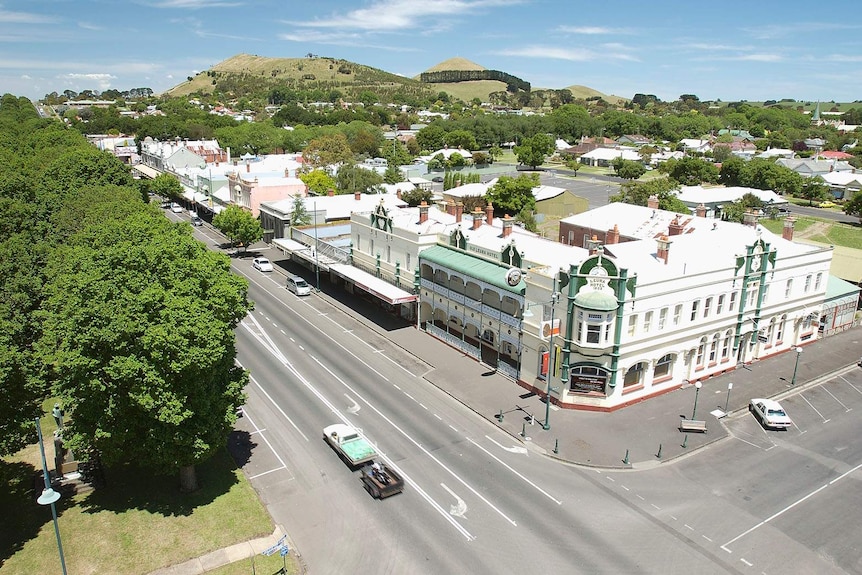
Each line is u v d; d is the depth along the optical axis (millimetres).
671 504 37688
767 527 35625
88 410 33875
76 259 39969
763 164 167750
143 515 35656
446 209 91312
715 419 48000
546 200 121938
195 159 158875
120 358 32812
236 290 39688
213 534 34219
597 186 178375
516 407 49625
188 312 35062
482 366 57656
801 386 54312
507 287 53594
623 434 45531
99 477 38969
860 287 72812
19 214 61688
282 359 59094
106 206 65125
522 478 40281
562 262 54031
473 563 32594
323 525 35531
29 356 34625
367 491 38812
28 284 46375
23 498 37156
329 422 47250
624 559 33000
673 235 63750
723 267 52938
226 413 37312
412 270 67562
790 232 63500
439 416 48406
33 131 182375
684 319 51562
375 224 73500
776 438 45562
